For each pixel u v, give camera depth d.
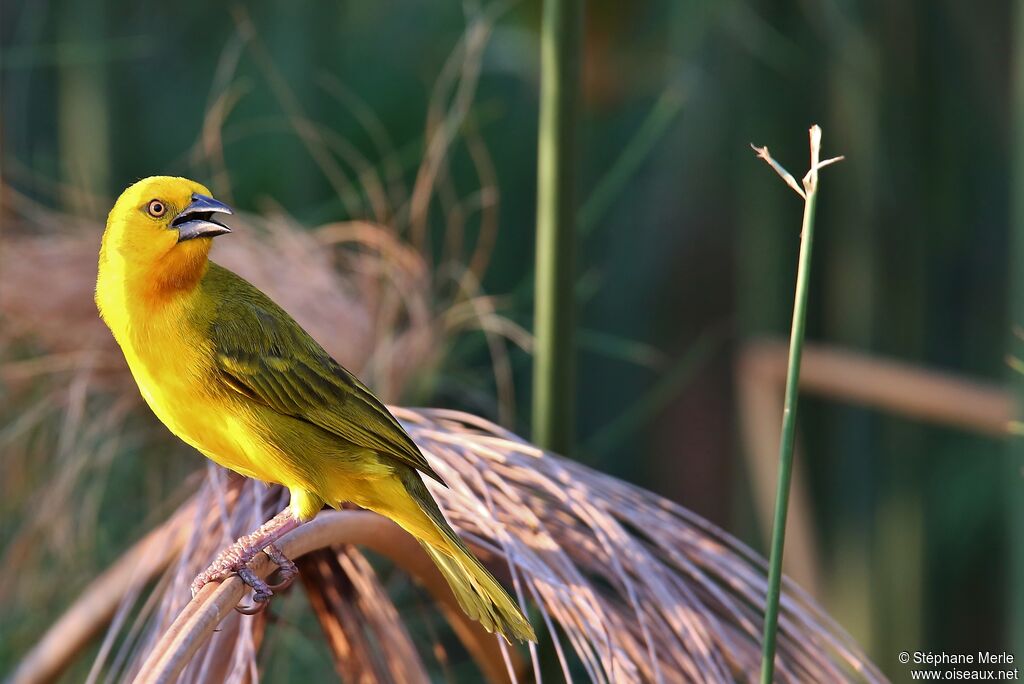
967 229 12.67
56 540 9.94
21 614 9.97
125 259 5.95
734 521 12.67
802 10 11.55
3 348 10.26
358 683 6.01
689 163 13.62
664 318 14.12
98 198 11.52
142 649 5.96
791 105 11.72
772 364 11.41
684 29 11.25
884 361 10.85
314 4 14.36
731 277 13.80
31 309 10.15
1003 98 11.81
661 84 11.35
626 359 14.38
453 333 10.57
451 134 9.91
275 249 10.47
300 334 6.20
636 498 6.25
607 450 14.21
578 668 9.71
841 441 11.72
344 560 6.07
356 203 10.86
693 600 5.91
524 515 5.95
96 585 7.73
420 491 5.98
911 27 11.32
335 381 6.03
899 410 10.59
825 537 11.84
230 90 12.86
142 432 10.34
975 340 13.04
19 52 11.87
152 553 6.25
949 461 13.75
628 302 14.21
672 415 14.09
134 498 10.68
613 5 10.91
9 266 10.19
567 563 5.77
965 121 12.00
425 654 10.38
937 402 10.33
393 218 10.41
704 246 13.84
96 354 9.98
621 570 5.71
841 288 11.54
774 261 11.98
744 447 12.16
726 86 12.87
